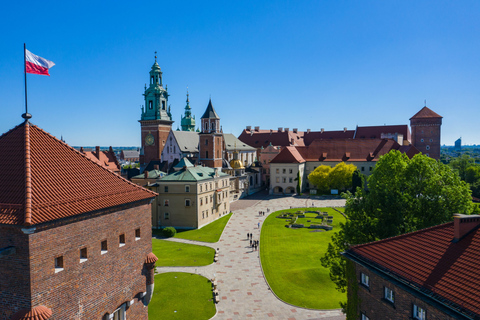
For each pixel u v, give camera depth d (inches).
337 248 1497.3
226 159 5703.7
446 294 769.6
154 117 5438.0
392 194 1432.1
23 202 771.4
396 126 6491.1
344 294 1814.7
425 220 1449.3
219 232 3169.3
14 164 873.5
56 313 793.6
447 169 1588.3
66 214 805.2
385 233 1348.4
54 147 994.1
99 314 917.8
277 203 4616.1
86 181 973.8
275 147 6235.2
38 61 970.7
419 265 900.6
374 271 976.9
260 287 1943.9
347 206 1589.6
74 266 840.9
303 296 1813.5
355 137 6742.1
